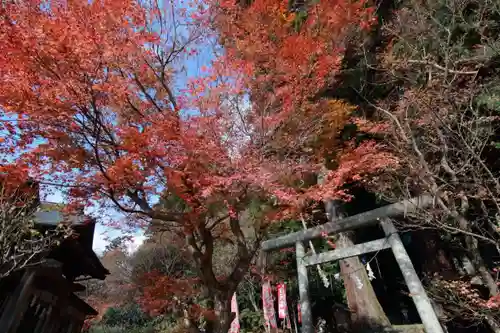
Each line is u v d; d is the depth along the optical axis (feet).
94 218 24.09
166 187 21.98
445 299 24.50
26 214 21.75
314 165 24.76
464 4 23.85
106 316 71.36
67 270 38.68
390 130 23.84
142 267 63.72
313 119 24.34
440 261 38.63
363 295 41.96
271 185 19.81
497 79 21.66
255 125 21.91
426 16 26.58
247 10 24.29
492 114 21.40
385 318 40.40
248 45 22.70
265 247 29.53
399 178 25.95
